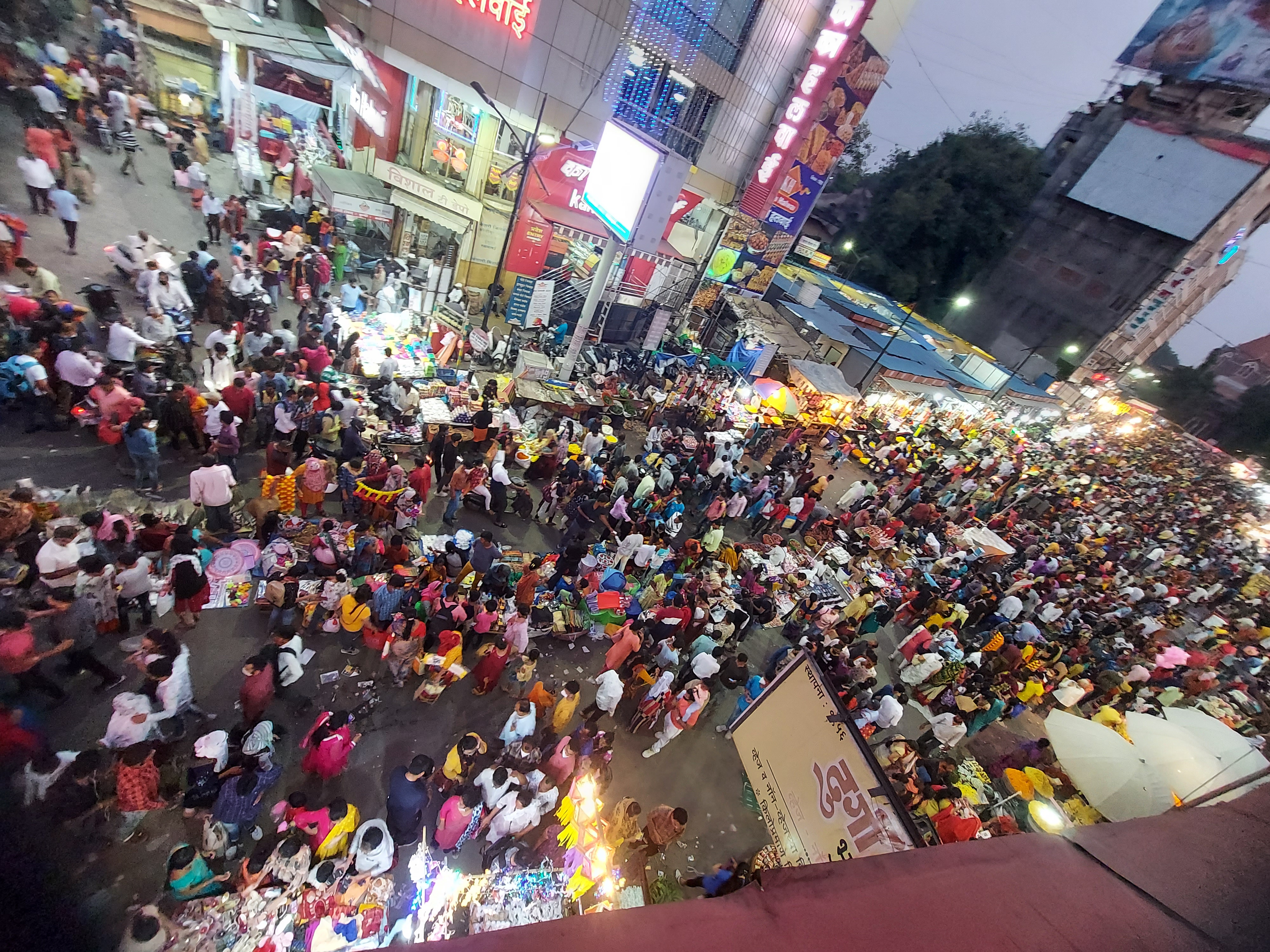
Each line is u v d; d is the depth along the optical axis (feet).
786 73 75.61
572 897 24.04
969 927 3.55
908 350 118.11
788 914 3.90
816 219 211.41
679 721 30.91
